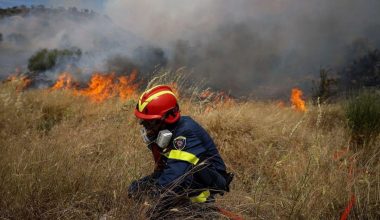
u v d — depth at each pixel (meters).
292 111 8.71
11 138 4.61
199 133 3.05
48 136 5.09
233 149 5.23
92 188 3.44
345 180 3.87
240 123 5.64
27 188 3.24
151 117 2.98
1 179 3.28
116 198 3.31
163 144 2.95
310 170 3.97
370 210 3.49
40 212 3.14
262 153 5.05
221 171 3.19
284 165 4.51
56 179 3.39
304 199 3.41
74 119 6.14
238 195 3.70
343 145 5.45
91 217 3.21
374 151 4.88
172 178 2.88
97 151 4.57
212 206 3.12
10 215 3.08
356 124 5.62
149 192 3.10
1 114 5.77
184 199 3.07
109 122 5.67
